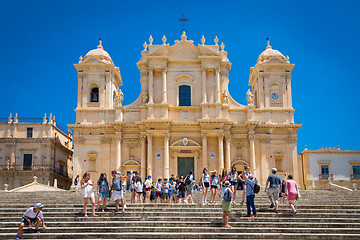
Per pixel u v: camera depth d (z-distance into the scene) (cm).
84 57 5781
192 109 5378
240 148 5366
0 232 2094
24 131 6103
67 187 6938
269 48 5838
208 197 3366
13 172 5956
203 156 5197
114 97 5862
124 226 2155
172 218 2252
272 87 5556
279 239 2008
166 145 5206
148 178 2873
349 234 2028
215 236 2017
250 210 2300
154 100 5397
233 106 5462
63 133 6825
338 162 5962
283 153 5347
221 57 5403
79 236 2017
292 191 2342
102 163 5322
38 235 2014
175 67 5491
